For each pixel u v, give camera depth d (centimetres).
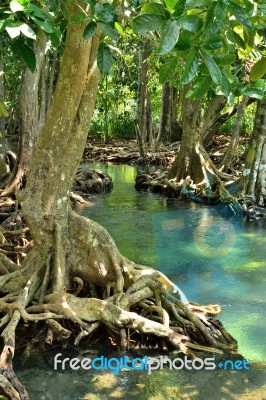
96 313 545
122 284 593
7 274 602
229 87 319
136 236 985
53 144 596
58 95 580
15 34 281
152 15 254
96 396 460
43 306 553
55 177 600
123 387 475
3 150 1302
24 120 1177
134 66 2630
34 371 495
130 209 1263
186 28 254
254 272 779
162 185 1493
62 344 536
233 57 323
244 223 1138
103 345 541
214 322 587
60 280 585
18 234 902
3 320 532
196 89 337
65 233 618
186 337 551
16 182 1167
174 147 2289
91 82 580
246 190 1295
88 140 2734
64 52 561
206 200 1356
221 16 256
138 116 2234
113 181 1733
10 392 448
